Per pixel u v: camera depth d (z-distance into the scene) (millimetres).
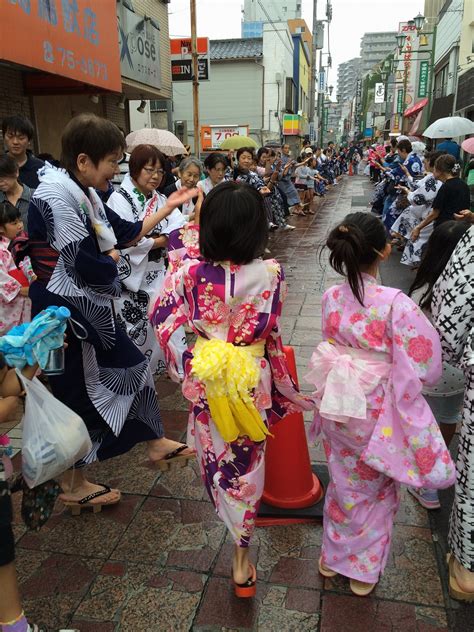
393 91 35875
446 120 8633
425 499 2611
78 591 2193
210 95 25375
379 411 1979
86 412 2553
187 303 2037
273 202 10945
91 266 2314
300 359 4410
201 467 2143
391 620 2027
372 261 1961
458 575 2109
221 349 1886
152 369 3699
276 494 2598
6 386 1747
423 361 1899
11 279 3391
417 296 2715
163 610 2094
